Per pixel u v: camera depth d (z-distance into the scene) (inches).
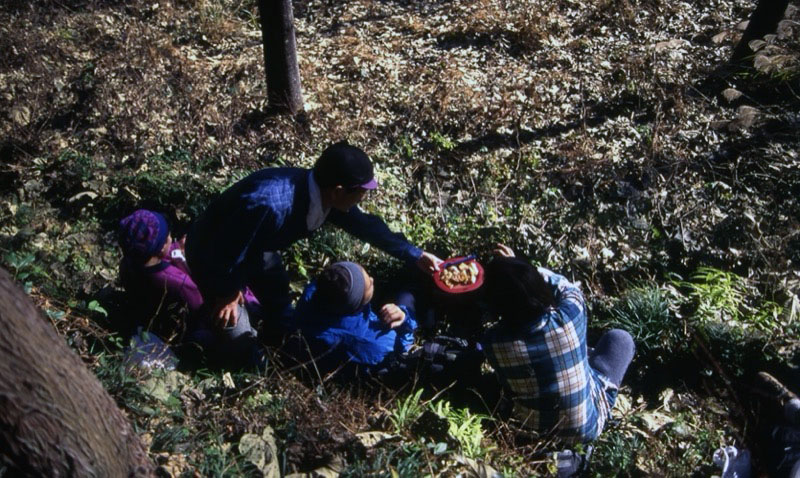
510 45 291.0
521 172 232.7
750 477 161.2
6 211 214.4
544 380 157.2
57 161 227.1
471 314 197.3
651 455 165.3
